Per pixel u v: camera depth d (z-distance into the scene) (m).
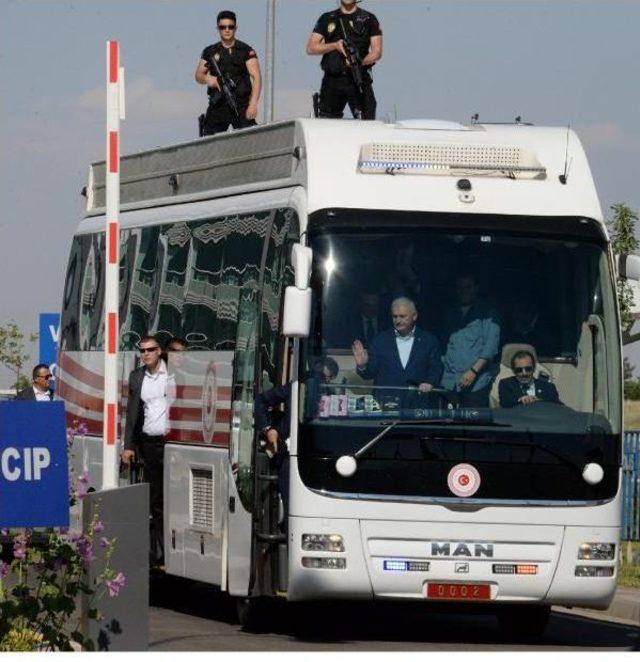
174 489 38.41
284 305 31.09
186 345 38.22
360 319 31.66
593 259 32.69
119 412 41.81
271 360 33.06
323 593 31.20
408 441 31.33
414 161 32.88
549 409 31.88
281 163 34.62
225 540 35.34
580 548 31.69
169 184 40.72
